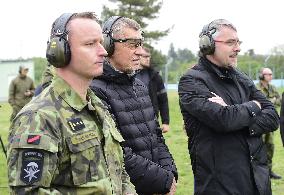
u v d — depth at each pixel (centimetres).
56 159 193
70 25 210
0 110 2314
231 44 335
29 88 1116
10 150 192
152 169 293
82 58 209
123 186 235
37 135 190
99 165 204
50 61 211
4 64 4047
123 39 302
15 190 188
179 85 344
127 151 287
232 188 321
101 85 299
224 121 315
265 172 330
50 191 191
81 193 198
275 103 915
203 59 346
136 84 324
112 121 233
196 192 335
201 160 330
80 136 201
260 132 331
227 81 343
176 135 1310
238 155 324
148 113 317
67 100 205
